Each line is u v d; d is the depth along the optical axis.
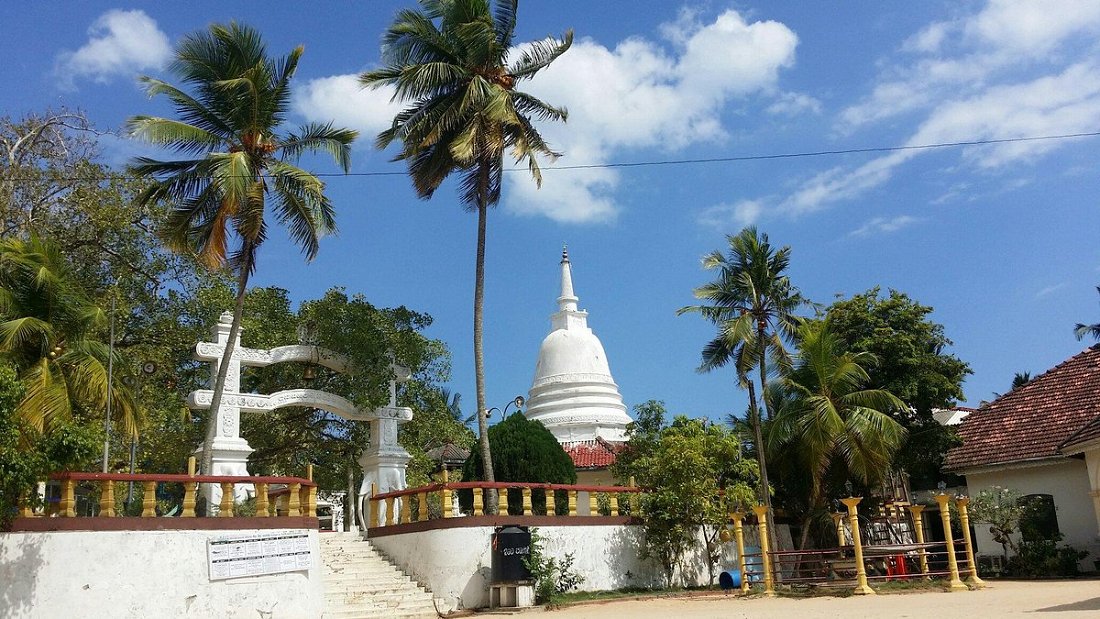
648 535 25.08
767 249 27.11
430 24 24.20
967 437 31.72
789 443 29.14
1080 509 27.98
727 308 26.98
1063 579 26.03
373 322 25.73
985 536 30.08
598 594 23.00
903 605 18.44
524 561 21.22
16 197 25.56
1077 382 30.80
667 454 25.19
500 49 24.58
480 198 24.98
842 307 32.38
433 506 27.98
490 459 23.48
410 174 25.39
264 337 29.89
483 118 23.69
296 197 22.08
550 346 43.09
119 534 16.25
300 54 22.31
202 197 21.72
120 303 25.53
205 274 29.03
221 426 22.94
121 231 26.89
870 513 31.11
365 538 24.25
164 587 16.42
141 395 25.36
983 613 15.59
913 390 29.97
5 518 15.13
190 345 28.06
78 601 15.58
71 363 18.19
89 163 26.88
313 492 19.02
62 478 16.25
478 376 23.88
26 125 26.19
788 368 27.16
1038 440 29.12
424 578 21.70
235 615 17.03
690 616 17.08
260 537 17.73
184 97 21.31
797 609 18.20
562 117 25.17
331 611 19.17
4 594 14.95
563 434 40.31
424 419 28.66
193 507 17.47
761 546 24.09
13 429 14.61
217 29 21.53
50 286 18.34
